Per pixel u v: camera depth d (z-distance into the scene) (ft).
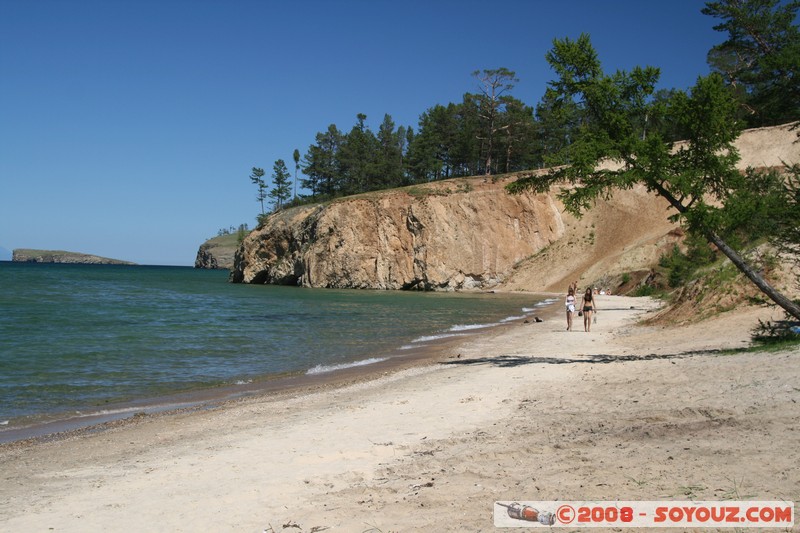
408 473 21.94
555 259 265.34
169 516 18.97
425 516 16.97
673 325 72.69
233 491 21.17
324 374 56.13
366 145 394.52
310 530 16.69
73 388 48.88
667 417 26.37
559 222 282.15
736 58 205.57
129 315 118.32
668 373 38.73
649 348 57.26
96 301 156.25
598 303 146.72
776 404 25.63
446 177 394.73
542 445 23.86
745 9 158.92
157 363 62.08
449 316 126.11
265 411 38.24
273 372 57.57
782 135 231.91
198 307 144.56
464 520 16.28
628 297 173.99
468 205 280.72
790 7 158.10
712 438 21.83
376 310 142.72
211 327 99.04
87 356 65.05
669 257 181.47
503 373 47.42
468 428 29.14
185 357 66.39
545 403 33.63
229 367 60.34
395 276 276.00
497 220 280.51
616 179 45.24
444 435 28.02
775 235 48.85
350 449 26.45
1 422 37.65
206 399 45.11
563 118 50.11
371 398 40.29
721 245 45.91
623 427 25.48
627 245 248.73
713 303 71.61
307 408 38.29
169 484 22.57
